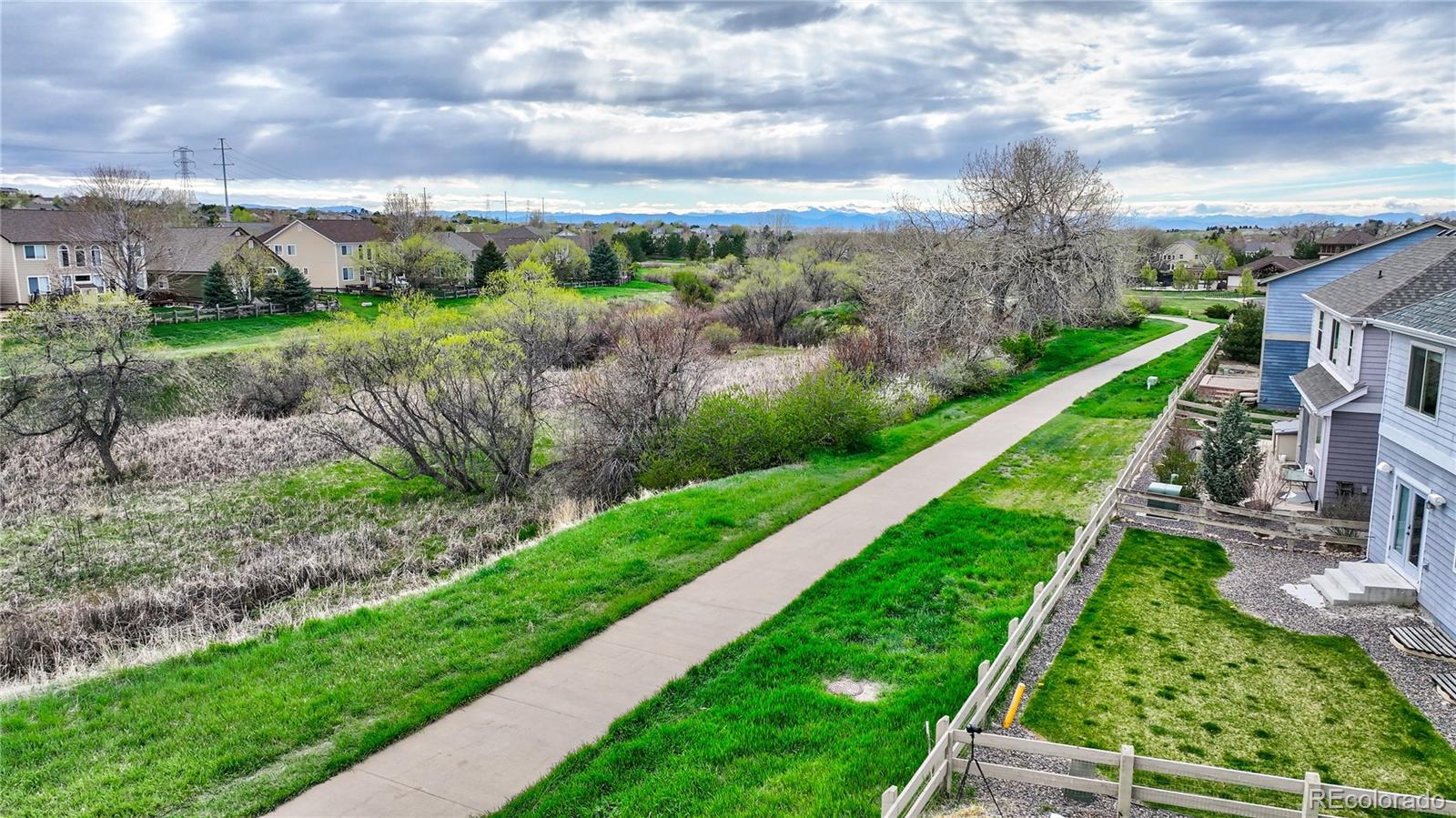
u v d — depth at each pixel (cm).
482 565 1648
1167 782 934
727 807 871
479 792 920
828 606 1368
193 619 1628
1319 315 2356
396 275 6925
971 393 3269
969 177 4166
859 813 852
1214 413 2791
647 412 2506
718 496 1933
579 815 876
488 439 2580
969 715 983
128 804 901
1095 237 3966
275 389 3603
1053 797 900
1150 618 1358
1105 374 3631
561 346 3059
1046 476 2117
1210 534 1753
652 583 1456
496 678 1149
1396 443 1477
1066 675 1175
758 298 5459
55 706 1112
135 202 5684
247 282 5472
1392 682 1158
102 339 2864
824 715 1043
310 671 1184
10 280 5388
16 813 888
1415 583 1396
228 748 1002
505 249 8675
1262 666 1203
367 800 909
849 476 2111
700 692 1119
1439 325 1310
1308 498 1978
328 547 2041
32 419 3006
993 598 1398
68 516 2373
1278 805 898
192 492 2577
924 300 3788
